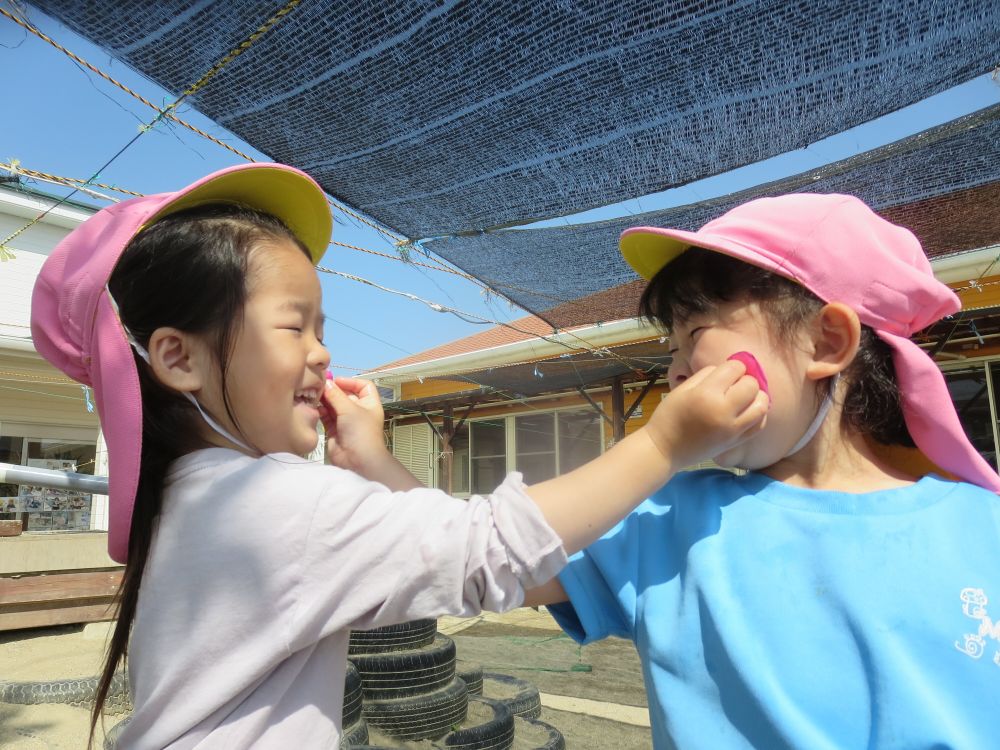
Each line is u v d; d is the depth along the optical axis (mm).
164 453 1070
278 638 913
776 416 1038
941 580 923
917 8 2178
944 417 1066
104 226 1062
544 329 10875
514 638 7289
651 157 3000
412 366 13227
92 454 11547
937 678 866
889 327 1069
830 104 2648
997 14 2188
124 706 3906
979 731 838
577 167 3066
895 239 1084
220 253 1017
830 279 1034
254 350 1012
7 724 3551
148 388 1068
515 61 2428
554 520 917
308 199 1276
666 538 1112
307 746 946
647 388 9422
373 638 3961
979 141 3262
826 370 1031
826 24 2262
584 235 4078
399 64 2398
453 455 13750
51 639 5852
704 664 963
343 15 2184
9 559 6062
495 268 4523
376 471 1344
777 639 930
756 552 1003
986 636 888
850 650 908
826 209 1059
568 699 5125
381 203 3359
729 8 2189
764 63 2432
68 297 1043
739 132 2818
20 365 10422
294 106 2578
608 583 1110
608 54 2381
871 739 854
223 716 921
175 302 1008
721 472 1180
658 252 1203
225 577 937
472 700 4266
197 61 2338
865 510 999
